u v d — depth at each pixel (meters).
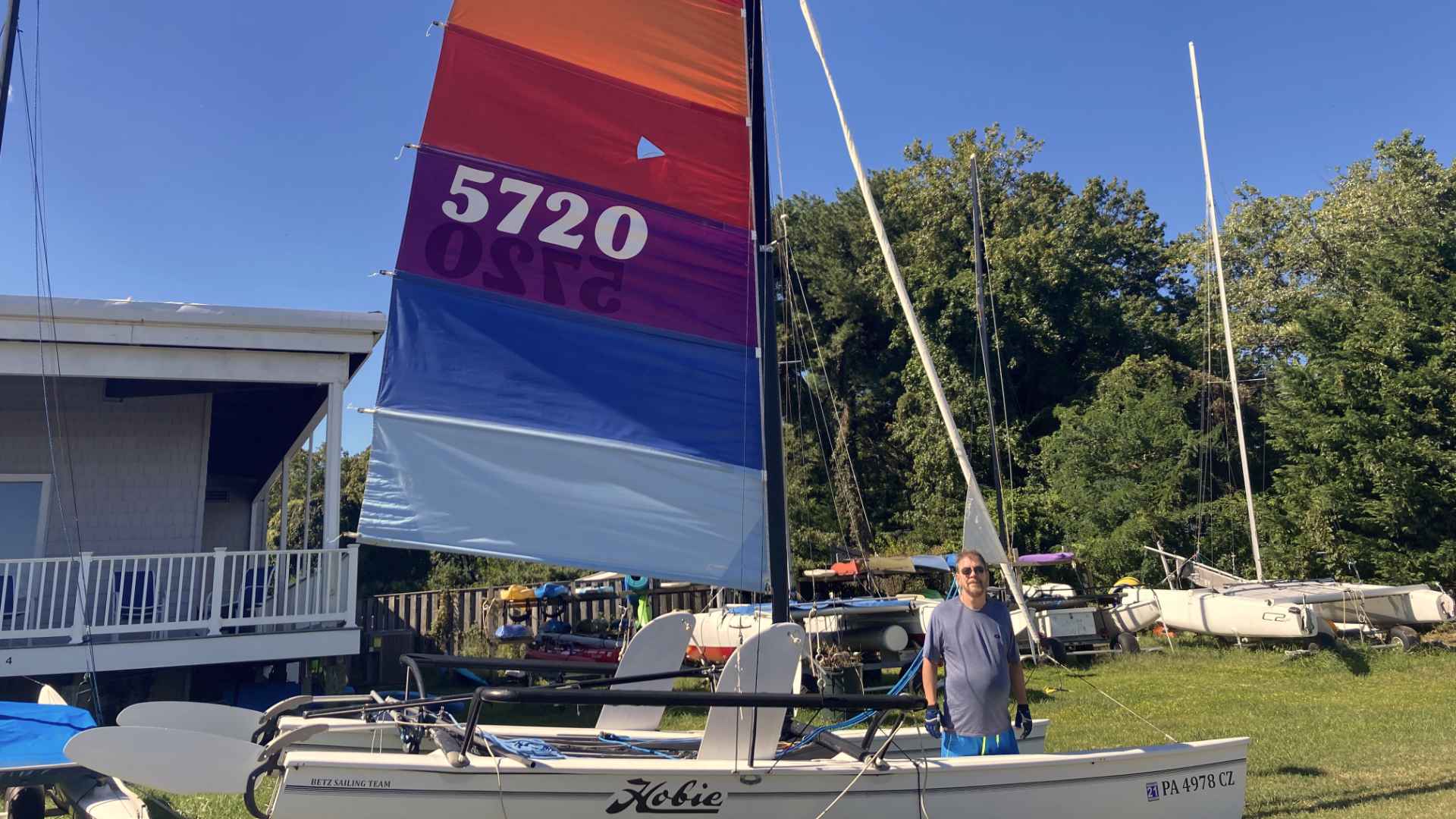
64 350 10.18
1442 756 7.23
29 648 9.21
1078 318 29.03
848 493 22.25
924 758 5.45
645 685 5.88
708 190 6.02
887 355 30.38
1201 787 5.36
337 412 11.22
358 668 15.04
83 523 11.90
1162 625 14.95
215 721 5.13
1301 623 12.50
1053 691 11.12
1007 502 23.64
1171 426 22.58
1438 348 16.92
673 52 6.01
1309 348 18.94
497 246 5.64
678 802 4.34
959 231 29.81
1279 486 18.78
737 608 12.39
